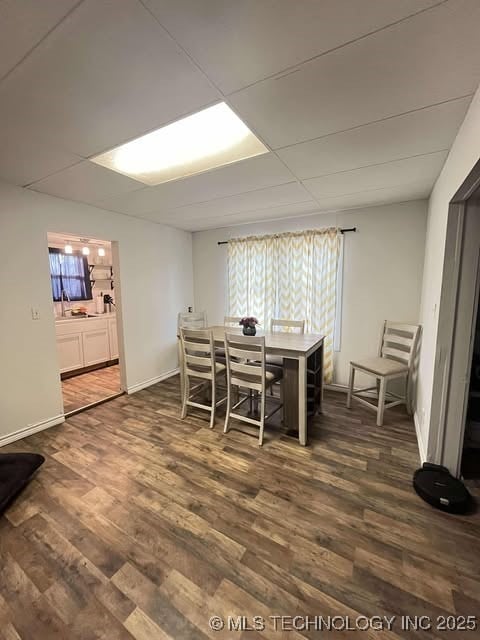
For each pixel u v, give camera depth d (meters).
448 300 1.83
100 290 5.31
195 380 3.99
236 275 4.16
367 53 1.05
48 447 2.42
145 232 3.81
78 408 3.19
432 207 2.56
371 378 3.44
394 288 3.21
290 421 2.57
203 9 0.88
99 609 1.20
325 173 2.23
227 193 2.70
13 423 2.52
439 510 1.70
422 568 1.36
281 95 1.30
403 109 1.40
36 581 1.32
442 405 1.92
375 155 1.91
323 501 1.79
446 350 1.87
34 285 2.62
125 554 1.45
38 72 1.13
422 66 1.11
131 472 2.09
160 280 4.09
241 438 2.55
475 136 1.27
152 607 1.21
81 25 0.93
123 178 2.29
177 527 1.61
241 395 3.50
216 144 1.83
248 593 1.26
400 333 3.13
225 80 1.20
